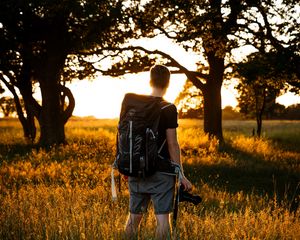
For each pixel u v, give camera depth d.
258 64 20.45
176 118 4.20
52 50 23.62
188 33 22.22
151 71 4.35
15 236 4.98
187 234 4.90
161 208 4.28
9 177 10.93
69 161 14.29
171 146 4.18
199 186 11.20
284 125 61.66
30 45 23.72
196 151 21.91
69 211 5.77
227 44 20.72
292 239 5.42
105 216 5.55
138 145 4.11
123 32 24.02
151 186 4.28
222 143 25.39
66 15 21.88
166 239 4.23
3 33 23.05
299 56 18.75
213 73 27.17
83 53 24.86
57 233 4.90
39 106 24.44
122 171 4.22
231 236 4.78
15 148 21.64
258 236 5.10
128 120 4.16
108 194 8.25
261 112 38.22
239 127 59.53
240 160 18.12
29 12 21.95
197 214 6.73
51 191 7.82
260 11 20.09
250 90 37.72
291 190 12.66
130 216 4.56
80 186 9.53
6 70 24.30
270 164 17.44
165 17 23.39
